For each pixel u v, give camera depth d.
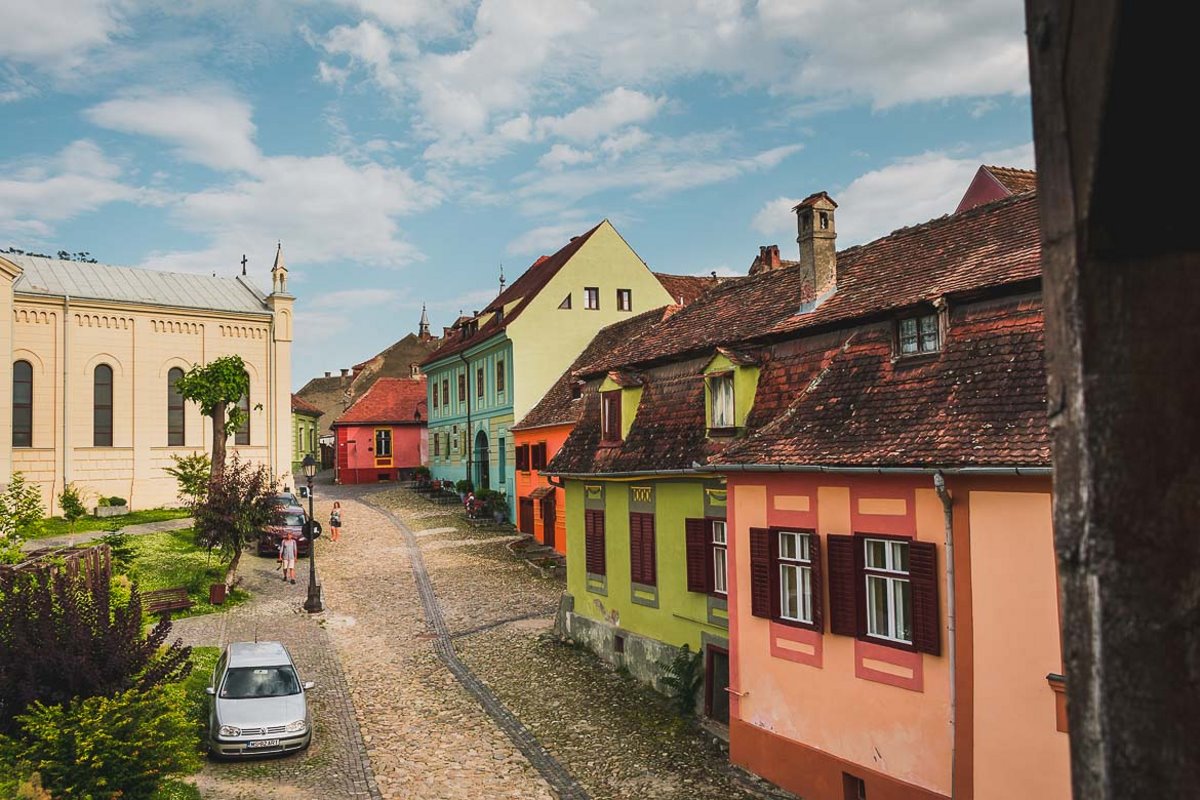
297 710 15.14
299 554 34.03
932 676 11.42
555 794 13.74
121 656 11.88
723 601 16.78
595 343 39.81
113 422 38.62
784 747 13.70
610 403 20.94
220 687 15.47
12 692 11.46
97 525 34.81
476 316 49.28
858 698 12.50
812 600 13.19
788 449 13.61
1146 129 2.38
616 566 20.69
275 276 43.81
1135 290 2.49
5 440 33.81
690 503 17.91
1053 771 9.97
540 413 37.53
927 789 11.43
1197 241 2.45
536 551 34.38
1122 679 2.47
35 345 36.78
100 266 42.12
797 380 15.62
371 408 63.12
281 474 43.22
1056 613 10.02
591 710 17.64
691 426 18.20
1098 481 2.52
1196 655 2.37
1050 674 9.99
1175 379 2.45
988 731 10.65
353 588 28.94
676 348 19.94
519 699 18.42
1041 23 2.62
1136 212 2.46
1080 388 2.55
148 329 39.88
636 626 19.86
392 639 23.27
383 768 14.60
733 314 19.66
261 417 43.00
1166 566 2.43
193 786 12.70
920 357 13.24
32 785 10.01
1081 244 2.51
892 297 14.34
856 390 13.80
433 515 43.66
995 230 14.51
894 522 12.06
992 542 10.70
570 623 22.56
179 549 31.27
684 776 14.34
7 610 12.16
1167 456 2.44
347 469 61.53
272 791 13.07
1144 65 2.31
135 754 11.03
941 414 11.86
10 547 19.72
